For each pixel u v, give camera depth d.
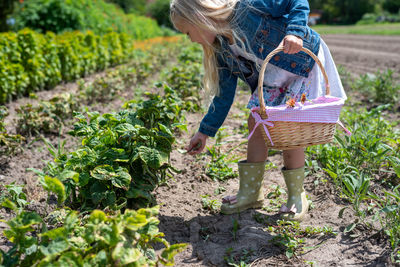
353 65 9.73
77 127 2.69
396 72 8.34
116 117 2.84
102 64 9.04
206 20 2.31
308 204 2.76
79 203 2.56
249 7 2.33
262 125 2.33
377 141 3.16
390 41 16.53
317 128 2.29
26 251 1.79
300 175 2.62
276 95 2.65
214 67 2.65
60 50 7.36
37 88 6.62
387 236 2.35
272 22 2.39
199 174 3.40
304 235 2.47
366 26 34.03
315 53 2.54
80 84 6.15
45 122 4.50
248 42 2.42
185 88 5.27
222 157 3.54
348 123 4.40
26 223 1.74
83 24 13.77
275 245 2.36
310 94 2.57
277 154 3.91
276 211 2.78
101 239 1.69
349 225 2.45
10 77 5.84
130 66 8.81
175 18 2.39
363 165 3.33
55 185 1.79
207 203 2.87
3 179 3.33
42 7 13.18
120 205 2.33
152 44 14.32
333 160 3.26
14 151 3.87
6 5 12.69
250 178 2.76
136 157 2.44
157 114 3.02
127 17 19.70
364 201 2.82
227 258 2.23
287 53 2.39
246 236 2.46
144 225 1.92
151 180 2.60
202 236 2.51
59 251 1.65
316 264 2.18
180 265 2.22
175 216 2.74
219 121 2.76
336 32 25.52
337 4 51.84
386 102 5.71
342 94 2.65
